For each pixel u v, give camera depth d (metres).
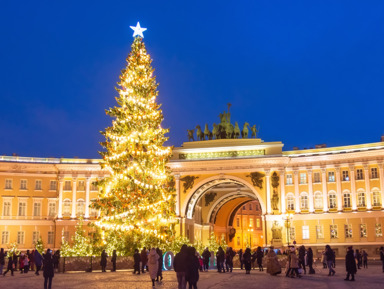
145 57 58.19
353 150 84.19
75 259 48.50
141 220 53.91
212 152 89.50
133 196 53.34
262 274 42.62
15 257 53.00
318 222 83.31
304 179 86.00
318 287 29.08
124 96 56.91
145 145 55.12
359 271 47.53
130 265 52.69
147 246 53.81
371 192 80.94
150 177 55.09
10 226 87.44
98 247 54.12
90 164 91.19
